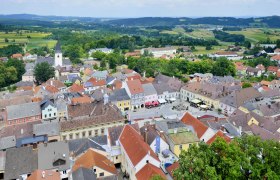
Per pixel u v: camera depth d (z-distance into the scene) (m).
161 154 86.00
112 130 90.50
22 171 78.88
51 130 101.00
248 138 54.81
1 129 105.12
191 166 50.56
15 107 121.00
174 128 91.94
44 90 153.12
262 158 52.19
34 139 95.38
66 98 143.75
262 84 188.50
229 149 50.88
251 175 48.22
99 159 78.75
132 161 75.00
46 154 81.88
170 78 185.62
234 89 163.88
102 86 175.62
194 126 98.50
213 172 46.44
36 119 122.75
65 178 80.88
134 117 134.75
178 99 169.88
